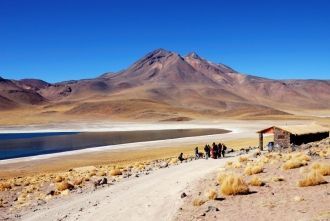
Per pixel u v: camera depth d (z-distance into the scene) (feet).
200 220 45.19
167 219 48.57
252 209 46.88
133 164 154.61
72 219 54.70
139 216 52.37
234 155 165.78
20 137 431.02
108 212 56.65
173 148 262.47
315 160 87.10
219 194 58.29
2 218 62.03
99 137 411.54
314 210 42.47
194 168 110.11
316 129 192.44
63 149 290.35
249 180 68.33
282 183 61.31
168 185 77.36
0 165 205.87
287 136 177.27
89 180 103.04
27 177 137.28
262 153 164.25
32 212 64.59
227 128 546.67
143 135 435.94
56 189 91.71
